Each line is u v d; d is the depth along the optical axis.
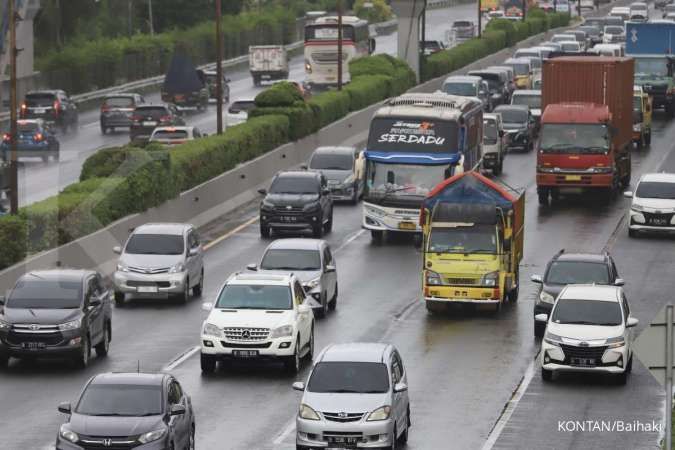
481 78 169.50
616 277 75.56
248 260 93.75
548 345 63.56
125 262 80.81
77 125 165.62
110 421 47.25
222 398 59.88
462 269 78.00
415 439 53.97
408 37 182.38
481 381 63.66
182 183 105.19
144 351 69.06
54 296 66.44
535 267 91.56
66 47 199.00
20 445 52.62
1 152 119.94
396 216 99.31
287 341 63.84
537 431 55.28
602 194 115.62
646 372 66.12
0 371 65.25
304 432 50.38
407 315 78.25
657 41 169.75
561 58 122.06
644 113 146.75
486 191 79.00
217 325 64.06
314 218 101.88
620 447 52.97
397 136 100.31
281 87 133.62
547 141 114.94
